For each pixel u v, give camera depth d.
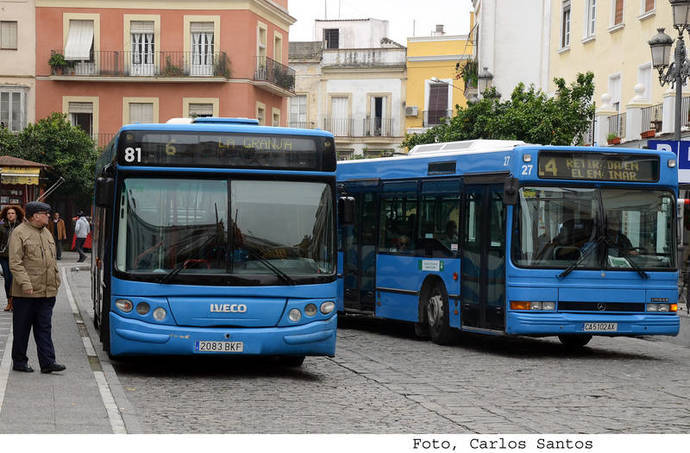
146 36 63.97
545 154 16.59
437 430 10.17
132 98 64.25
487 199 17.28
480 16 49.94
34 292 13.28
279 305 13.63
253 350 13.50
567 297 16.56
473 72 51.12
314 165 14.03
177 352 13.39
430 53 78.75
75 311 23.80
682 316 24.17
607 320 16.66
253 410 11.21
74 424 9.77
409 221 19.61
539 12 49.19
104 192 13.50
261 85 65.12
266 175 13.87
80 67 63.84
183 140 13.70
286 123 71.38
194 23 63.81
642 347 19.22
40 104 64.12
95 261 19.58
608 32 39.84
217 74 63.50
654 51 24.53
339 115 80.88
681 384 13.91
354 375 14.27
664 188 17.17
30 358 14.98
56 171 57.88
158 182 13.66
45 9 63.84
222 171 13.75
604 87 40.31
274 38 68.00
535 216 16.53
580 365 15.95
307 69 81.25
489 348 18.33
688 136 29.48
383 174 20.53
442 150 19.47
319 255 13.91
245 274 13.58
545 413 11.30
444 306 18.42
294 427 10.20
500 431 10.16
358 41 88.00
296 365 15.16
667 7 34.56
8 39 63.94
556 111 33.78
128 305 13.44
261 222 13.75
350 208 15.38
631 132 34.28
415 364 15.67
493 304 16.98
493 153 17.22
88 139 58.94
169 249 13.54
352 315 24.78
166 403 11.59
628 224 16.95
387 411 11.27
